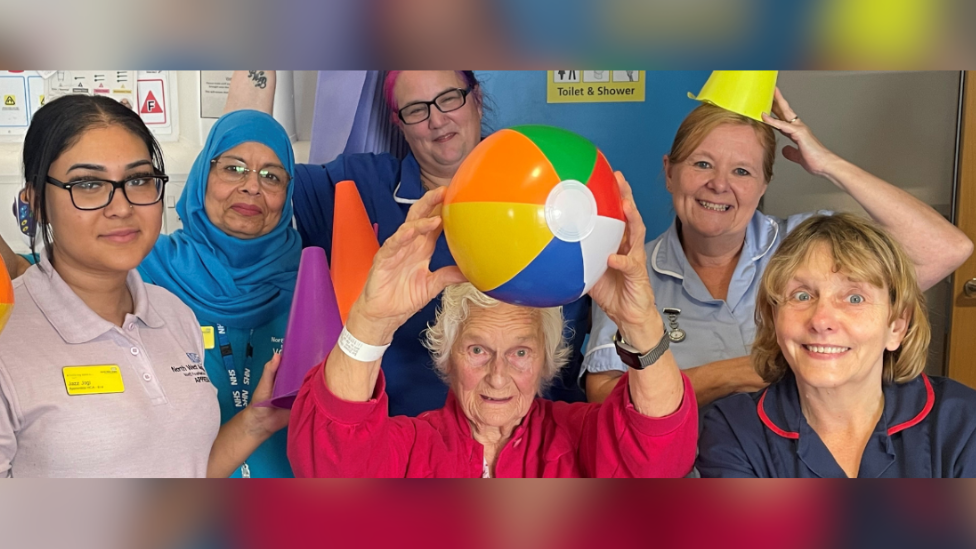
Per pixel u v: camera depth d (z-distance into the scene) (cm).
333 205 228
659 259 213
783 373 165
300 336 199
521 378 165
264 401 206
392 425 172
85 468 176
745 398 167
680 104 235
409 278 139
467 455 171
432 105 214
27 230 217
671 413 146
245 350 222
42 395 173
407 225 133
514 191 120
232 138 218
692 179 200
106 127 184
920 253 198
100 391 180
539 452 174
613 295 141
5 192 217
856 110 232
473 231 123
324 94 228
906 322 153
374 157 230
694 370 197
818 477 155
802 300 152
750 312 206
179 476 189
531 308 166
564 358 180
